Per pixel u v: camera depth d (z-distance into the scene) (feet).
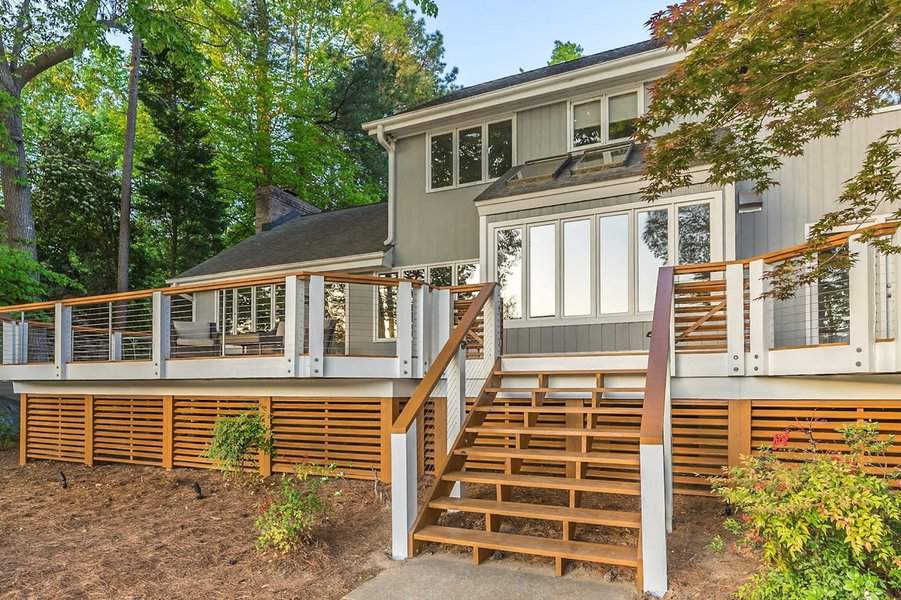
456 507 16.10
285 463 25.39
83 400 31.19
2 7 45.32
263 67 78.95
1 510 22.30
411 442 16.26
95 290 65.00
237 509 21.11
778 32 11.87
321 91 86.89
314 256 42.16
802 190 27.76
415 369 23.58
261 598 13.76
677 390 20.26
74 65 62.08
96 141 77.25
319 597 13.71
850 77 12.75
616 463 15.53
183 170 64.23
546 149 35.94
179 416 28.22
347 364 22.82
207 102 77.46
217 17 69.21
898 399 17.12
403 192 40.81
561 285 28.37
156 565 15.89
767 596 11.45
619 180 26.84
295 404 25.46
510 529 17.24
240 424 23.81
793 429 18.70
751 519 12.34
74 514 21.38
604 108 34.14
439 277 38.99
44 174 62.69
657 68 31.91
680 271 20.11
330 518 19.24
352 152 90.33
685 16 13.20
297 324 22.89
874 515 10.95
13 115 45.03
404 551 15.72
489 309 22.93
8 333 33.30
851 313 15.84
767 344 18.60
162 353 26.58
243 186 81.82
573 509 15.47
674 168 15.97
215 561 16.06
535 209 29.22
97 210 64.69
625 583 13.65
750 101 13.64
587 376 21.11
